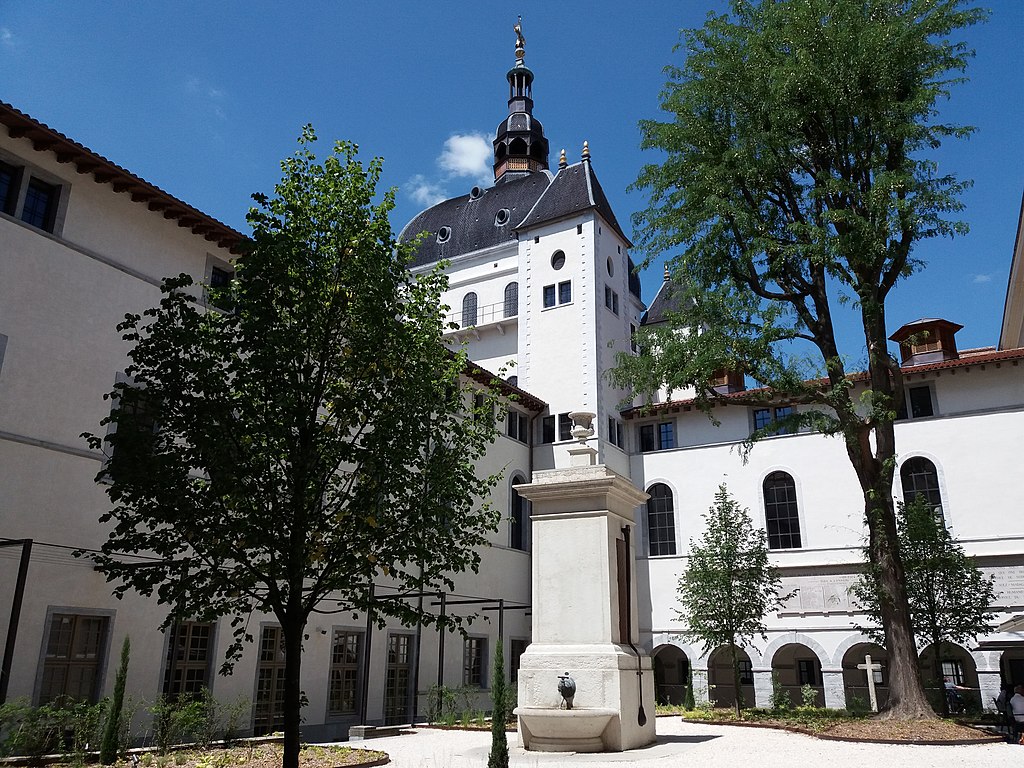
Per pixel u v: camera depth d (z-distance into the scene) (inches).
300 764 516.4
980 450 1290.6
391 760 554.3
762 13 889.5
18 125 728.3
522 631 1424.7
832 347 871.1
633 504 652.1
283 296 404.2
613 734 545.3
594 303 1636.3
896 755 530.9
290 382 390.3
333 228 427.5
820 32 821.9
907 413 1366.9
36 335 735.7
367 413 404.8
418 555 389.1
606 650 565.0
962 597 960.9
